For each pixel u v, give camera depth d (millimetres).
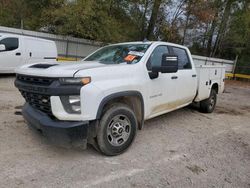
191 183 3039
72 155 3529
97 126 3340
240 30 24156
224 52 26125
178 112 6629
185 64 5418
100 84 3229
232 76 23062
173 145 4191
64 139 3061
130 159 3539
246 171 3457
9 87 8164
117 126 3562
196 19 20781
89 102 3104
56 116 3094
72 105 3076
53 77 3035
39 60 11188
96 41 16609
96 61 4289
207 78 6219
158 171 3258
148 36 20469
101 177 3008
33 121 3350
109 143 3465
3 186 2674
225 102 9273
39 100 3312
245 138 4887
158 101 4371
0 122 4578
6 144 3682
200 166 3502
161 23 20297
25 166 3121
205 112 6742
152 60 4312
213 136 4840
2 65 9609
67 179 2908
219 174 3316
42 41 11398
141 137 4445
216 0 22609
